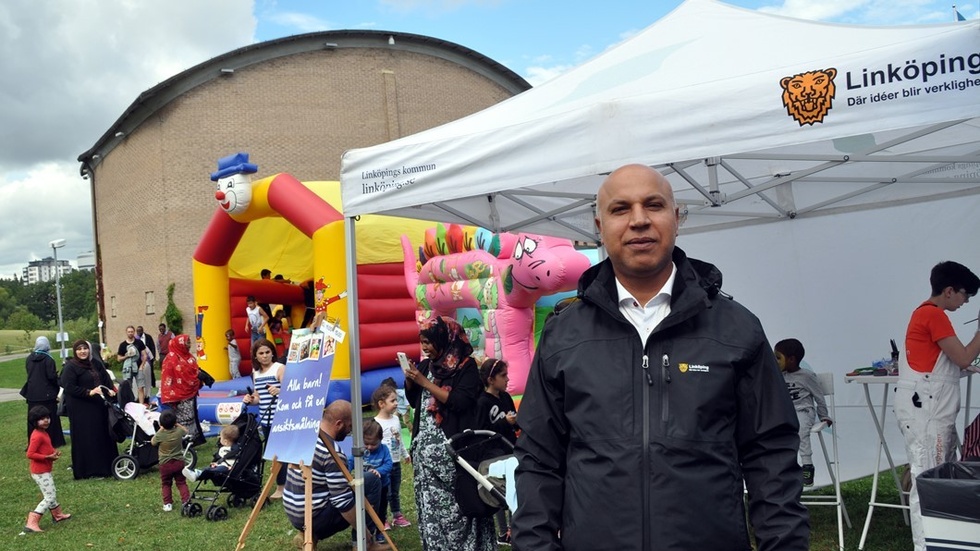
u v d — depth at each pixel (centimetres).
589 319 245
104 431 1066
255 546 694
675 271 244
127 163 3462
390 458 670
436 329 508
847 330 717
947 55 350
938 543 382
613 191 240
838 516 582
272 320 1712
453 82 3722
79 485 1016
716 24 467
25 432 1628
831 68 372
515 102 509
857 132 366
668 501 219
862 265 711
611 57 493
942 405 499
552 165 448
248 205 1388
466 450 490
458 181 495
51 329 11838
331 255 1248
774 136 386
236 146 3259
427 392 520
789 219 739
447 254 1189
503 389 536
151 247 3297
